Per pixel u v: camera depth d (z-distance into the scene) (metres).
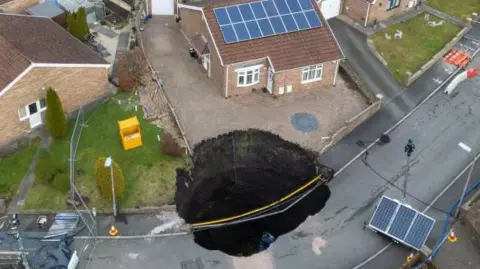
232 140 45.78
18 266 36.31
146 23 56.97
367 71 52.88
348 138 46.38
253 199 43.59
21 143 43.47
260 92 49.81
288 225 40.97
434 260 37.91
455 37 57.12
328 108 48.75
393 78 52.28
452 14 60.56
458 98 50.66
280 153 45.59
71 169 41.97
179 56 53.09
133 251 37.50
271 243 38.66
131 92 48.94
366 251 38.38
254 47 47.69
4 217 38.84
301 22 49.38
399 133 47.03
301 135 46.09
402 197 41.97
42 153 41.28
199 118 46.81
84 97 47.00
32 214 39.19
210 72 50.19
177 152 43.44
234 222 41.12
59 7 54.12
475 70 52.78
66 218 38.88
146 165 42.97
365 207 41.25
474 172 44.03
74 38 48.78
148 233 38.59
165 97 48.25
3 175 41.22
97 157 43.16
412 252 38.38
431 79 52.44
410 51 55.38
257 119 47.16
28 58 42.12
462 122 48.28
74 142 44.12
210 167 44.81
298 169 44.91
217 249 38.34
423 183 43.09
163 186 41.69
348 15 59.66
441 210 41.19
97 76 46.84
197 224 40.03
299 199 42.50
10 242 37.28
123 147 43.97
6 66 42.28
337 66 49.78
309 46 48.84
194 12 50.19
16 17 47.66
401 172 43.88
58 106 42.16
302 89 50.19
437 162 44.78
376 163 44.44
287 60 47.94
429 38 57.19
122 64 48.66
